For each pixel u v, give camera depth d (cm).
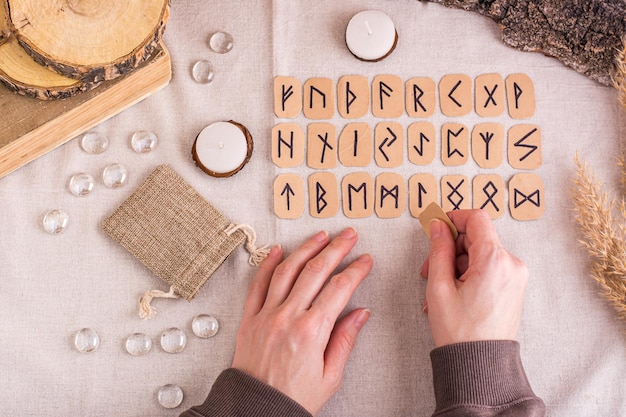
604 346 72
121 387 71
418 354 72
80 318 71
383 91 74
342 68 74
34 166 73
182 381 71
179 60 74
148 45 67
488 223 67
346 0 75
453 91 74
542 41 73
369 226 73
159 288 72
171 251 71
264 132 73
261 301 70
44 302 71
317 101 73
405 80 74
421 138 73
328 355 69
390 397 71
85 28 66
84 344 70
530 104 74
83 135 73
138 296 72
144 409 71
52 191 73
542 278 73
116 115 73
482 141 73
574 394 71
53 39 65
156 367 71
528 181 73
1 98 69
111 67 66
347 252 70
